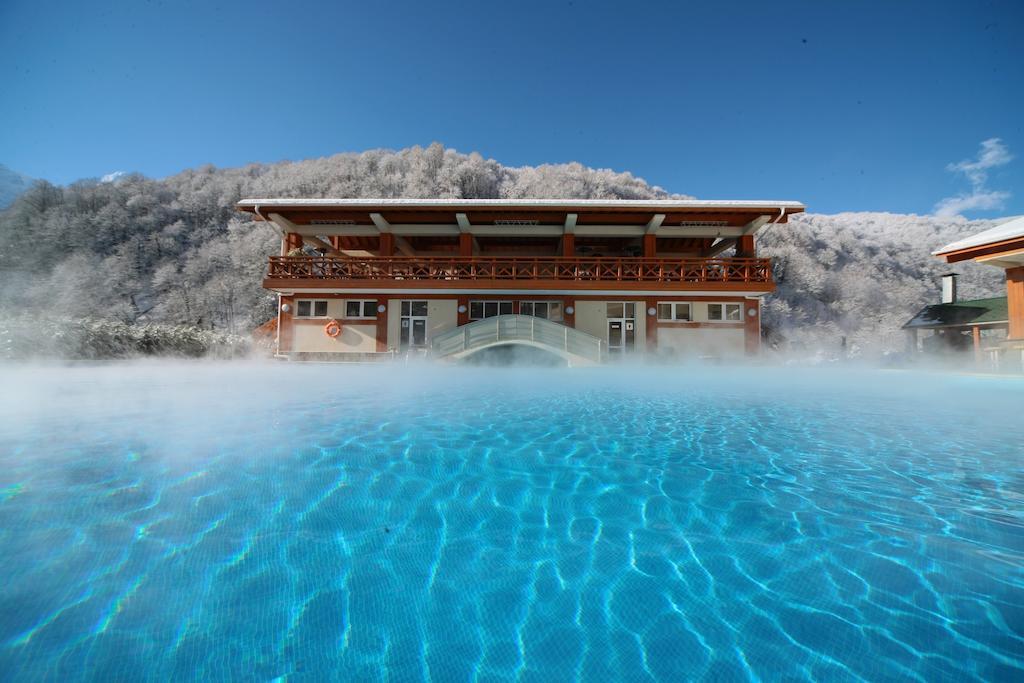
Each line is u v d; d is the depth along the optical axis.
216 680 1.38
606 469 3.49
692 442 4.42
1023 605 1.71
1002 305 16.91
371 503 2.75
